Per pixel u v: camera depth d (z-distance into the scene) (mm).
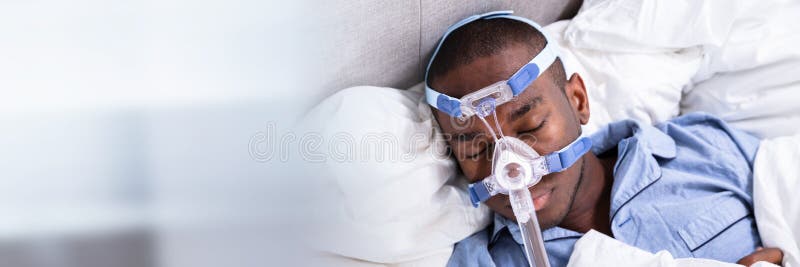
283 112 441
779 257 957
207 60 379
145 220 356
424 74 1120
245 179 403
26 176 327
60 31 330
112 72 342
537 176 926
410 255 976
